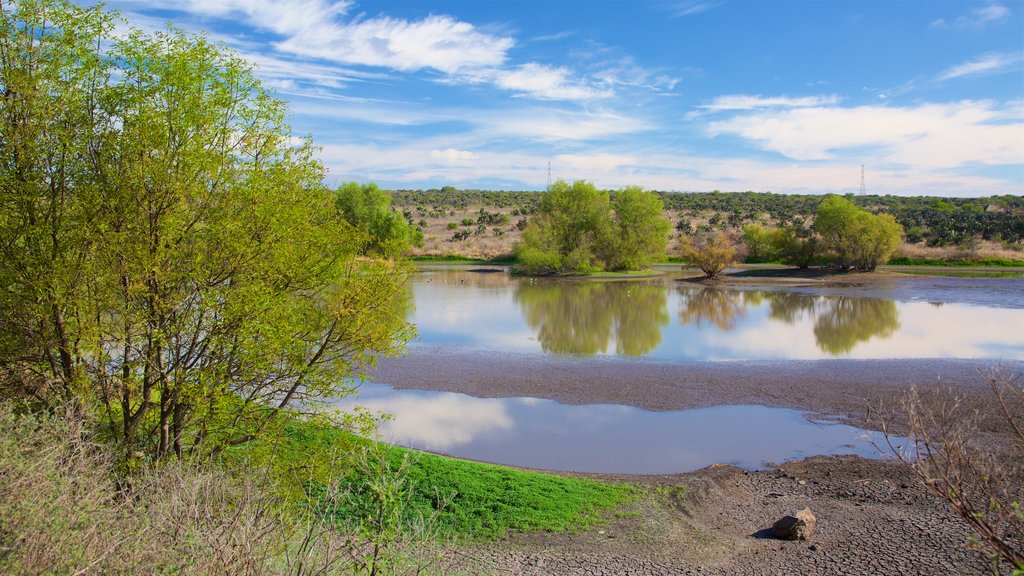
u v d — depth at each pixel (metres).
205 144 9.79
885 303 42.56
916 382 21.36
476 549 10.41
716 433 17.09
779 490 13.30
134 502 6.13
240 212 9.97
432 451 15.74
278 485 8.70
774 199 151.62
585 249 66.00
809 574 9.49
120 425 9.56
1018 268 66.75
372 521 5.42
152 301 9.30
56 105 8.96
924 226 96.19
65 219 9.06
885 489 13.09
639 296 47.53
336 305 10.41
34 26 8.96
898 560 9.83
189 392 9.12
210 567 4.57
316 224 11.05
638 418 18.47
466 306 41.72
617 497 12.60
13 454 4.73
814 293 48.72
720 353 26.84
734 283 56.34
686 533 11.16
